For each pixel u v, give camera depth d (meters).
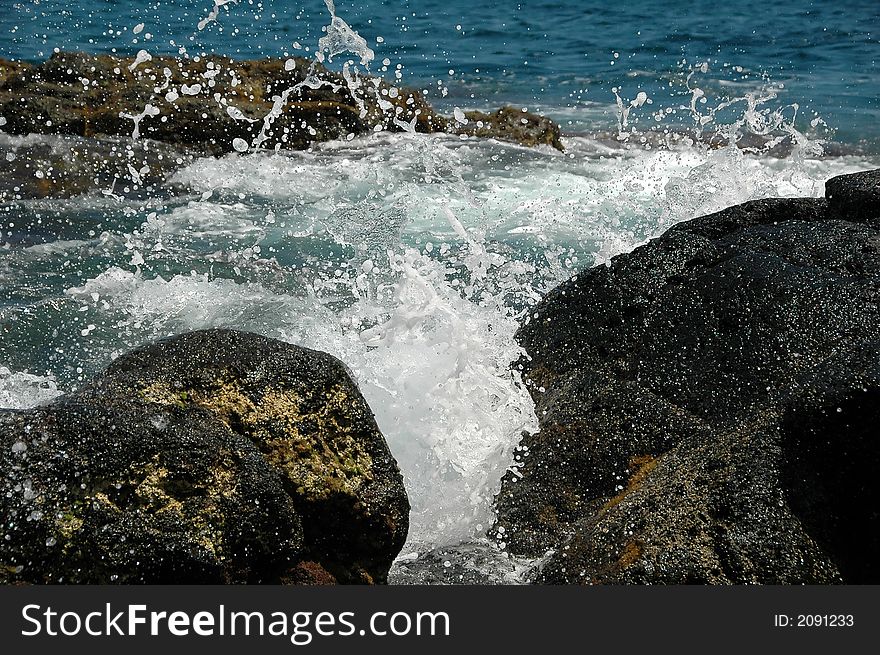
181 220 7.86
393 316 4.80
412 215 7.93
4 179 8.49
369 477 3.25
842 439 3.21
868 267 4.35
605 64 14.98
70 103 9.84
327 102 10.49
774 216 5.14
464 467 4.27
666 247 4.77
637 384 4.30
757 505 3.23
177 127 9.77
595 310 4.63
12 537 2.68
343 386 3.37
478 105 12.78
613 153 10.27
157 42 14.94
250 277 6.57
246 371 3.27
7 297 6.09
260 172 9.16
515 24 18.19
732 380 4.13
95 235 7.47
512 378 4.60
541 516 3.98
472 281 5.47
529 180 9.10
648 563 3.18
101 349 5.47
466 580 3.71
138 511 2.80
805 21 17.89
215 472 2.93
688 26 17.84
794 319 4.19
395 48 15.97
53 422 2.84
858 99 12.53
